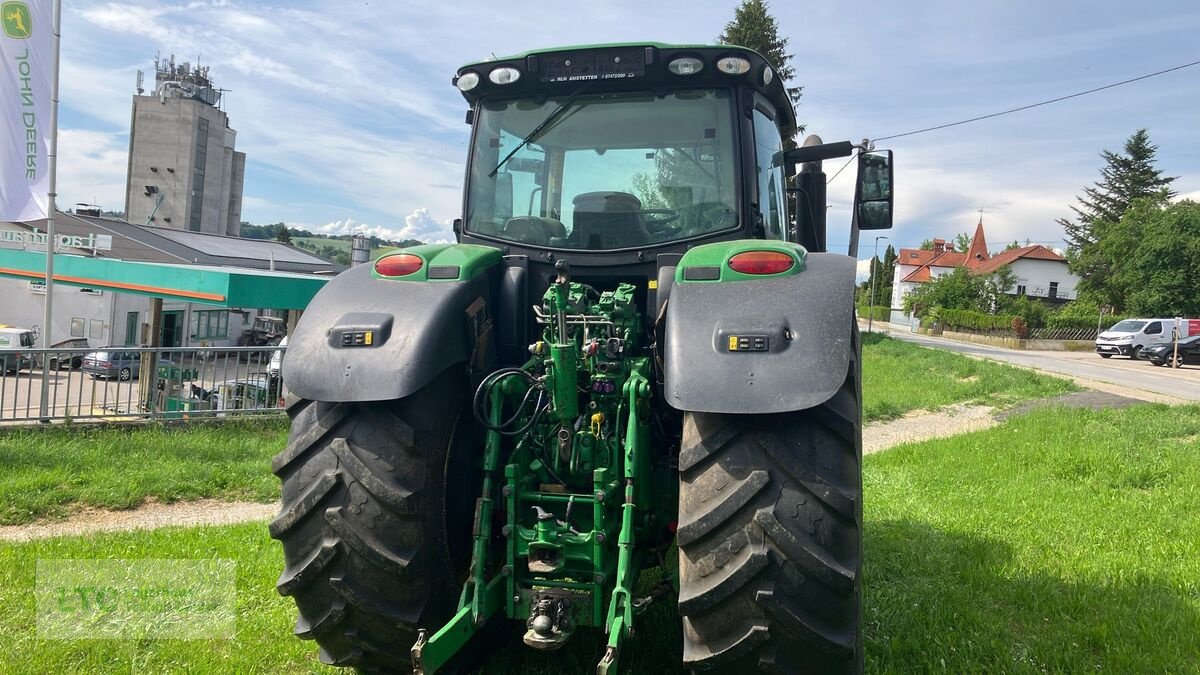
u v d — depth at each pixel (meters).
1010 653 3.60
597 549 2.77
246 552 5.03
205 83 83.50
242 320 36.66
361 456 2.69
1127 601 4.33
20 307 30.56
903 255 90.25
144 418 10.38
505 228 3.66
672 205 3.49
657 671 3.33
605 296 3.18
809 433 2.48
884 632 3.82
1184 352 30.39
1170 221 43.69
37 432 9.67
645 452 3.01
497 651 3.47
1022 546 5.34
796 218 4.81
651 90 3.57
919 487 7.52
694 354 2.52
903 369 22.12
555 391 2.91
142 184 79.12
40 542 5.36
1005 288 58.88
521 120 3.71
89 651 3.53
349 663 2.84
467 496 3.06
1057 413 12.59
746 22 31.00
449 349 2.83
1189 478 7.71
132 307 31.12
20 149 15.41
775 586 2.36
